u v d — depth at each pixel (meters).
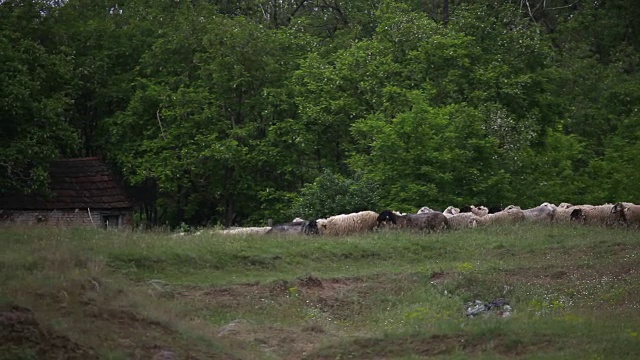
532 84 72.38
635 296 34.50
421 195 57.06
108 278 31.48
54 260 32.31
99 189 66.12
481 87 68.12
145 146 69.31
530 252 42.19
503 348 26.48
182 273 36.47
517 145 64.50
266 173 71.31
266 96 69.50
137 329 25.91
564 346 26.22
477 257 41.66
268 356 26.89
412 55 67.50
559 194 68.00
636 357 24.77
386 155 58.72
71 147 66.19
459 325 28.47
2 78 61.06
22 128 61.84
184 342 25.98
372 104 67.00
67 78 68.00
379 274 38.22
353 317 34.03
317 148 69.81
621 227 49.06
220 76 69.94
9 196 62.78
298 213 56.75
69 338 23.53
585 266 39.22
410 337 27.56
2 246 35.38
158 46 72.62
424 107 59.28
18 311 23.59
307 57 72.75
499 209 55.69
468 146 60.00
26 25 72.38
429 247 42.75
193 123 69.25
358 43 71.62
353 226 47.12
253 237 42.75
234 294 34.50
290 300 34.59
